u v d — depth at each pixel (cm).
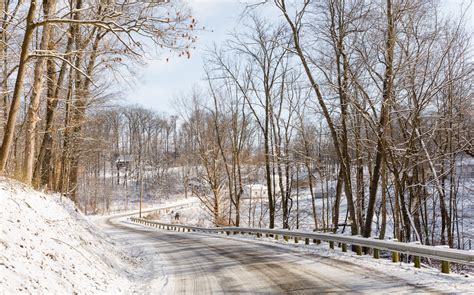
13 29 1299
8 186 1095
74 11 1038
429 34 1770
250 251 1622
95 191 7812
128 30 1029
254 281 980
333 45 1886
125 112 10769
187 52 1079
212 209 4153
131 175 10175
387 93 1717
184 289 938
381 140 1777
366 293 792
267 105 3033
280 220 4294
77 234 1252
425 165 2512
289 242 1934
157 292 926
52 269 779
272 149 3148
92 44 1603
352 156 2778
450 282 855
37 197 1258
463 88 2022
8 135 1084
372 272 1019
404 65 1720
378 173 1797
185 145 9581
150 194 9256
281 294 823
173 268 1311
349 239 1415
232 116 3747
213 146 3916
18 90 1064
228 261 1369
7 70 1681
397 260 1176
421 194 2452
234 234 2753
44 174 2064
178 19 1034
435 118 2048
